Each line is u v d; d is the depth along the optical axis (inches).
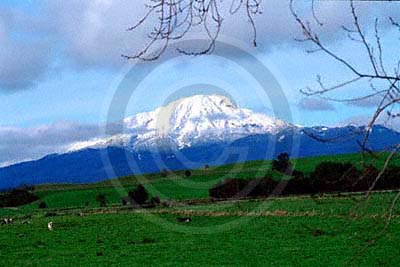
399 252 1710.1
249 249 2110.0
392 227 1947.6
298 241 2121.1
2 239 2559.1
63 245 2385.6
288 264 1828.2
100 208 3853.3
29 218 3425.2
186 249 2202.3
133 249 2253.9
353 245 1907.0
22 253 2233.0
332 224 2213.3
